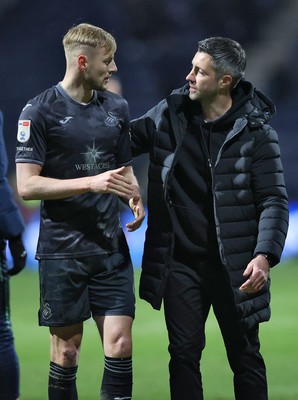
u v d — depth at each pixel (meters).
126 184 15.71
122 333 16.56
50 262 16.62
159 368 25.31
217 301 16.91
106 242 16.62
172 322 16.75
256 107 16.75
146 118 17.25
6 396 17.20
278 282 43.88
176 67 83.19
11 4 82.12
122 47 81.94
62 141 16.27
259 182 16.62
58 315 16.62
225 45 16.33
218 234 16.34
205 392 22.30
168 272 16.73
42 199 16.14
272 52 85.94
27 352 27.91
